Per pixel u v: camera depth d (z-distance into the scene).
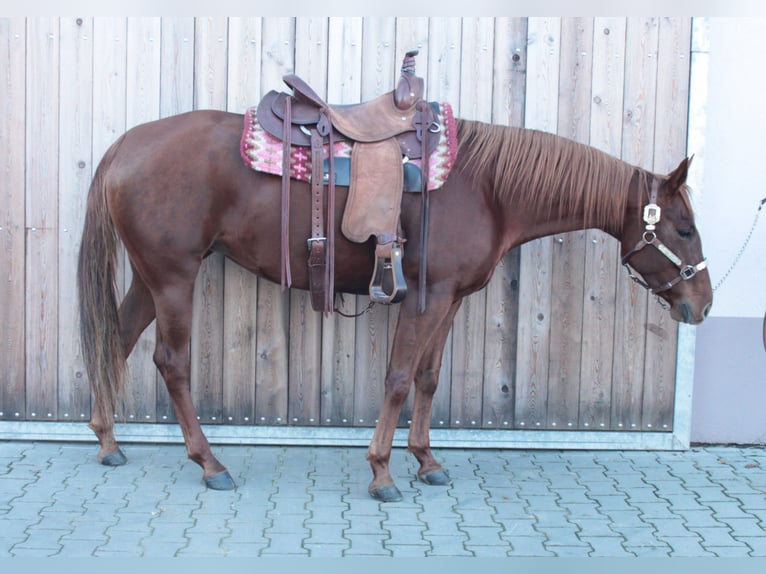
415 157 3.28
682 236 3.40
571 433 4.04
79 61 3.78
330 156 3.22
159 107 3.82
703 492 3.51
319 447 4.02
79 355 3.92
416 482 3.57
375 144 3.25
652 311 4.00
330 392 3.98
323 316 3.93
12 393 3.92
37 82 3.78
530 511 3.27
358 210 3.20
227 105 3.83
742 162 3.99
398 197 3.20
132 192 3.27
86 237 3.44
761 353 4.09
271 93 3.35
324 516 3.16
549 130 3.90
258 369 3.96
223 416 3.97
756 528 3.14
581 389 4.02
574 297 3.98
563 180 3.38
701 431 4.13
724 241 4.03
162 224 3.26
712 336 4.08
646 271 3.49
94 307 3.44
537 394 4.02
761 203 3.85
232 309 3.92
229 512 3.18
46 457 3.75
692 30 3.86
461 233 3.29
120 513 3.14
